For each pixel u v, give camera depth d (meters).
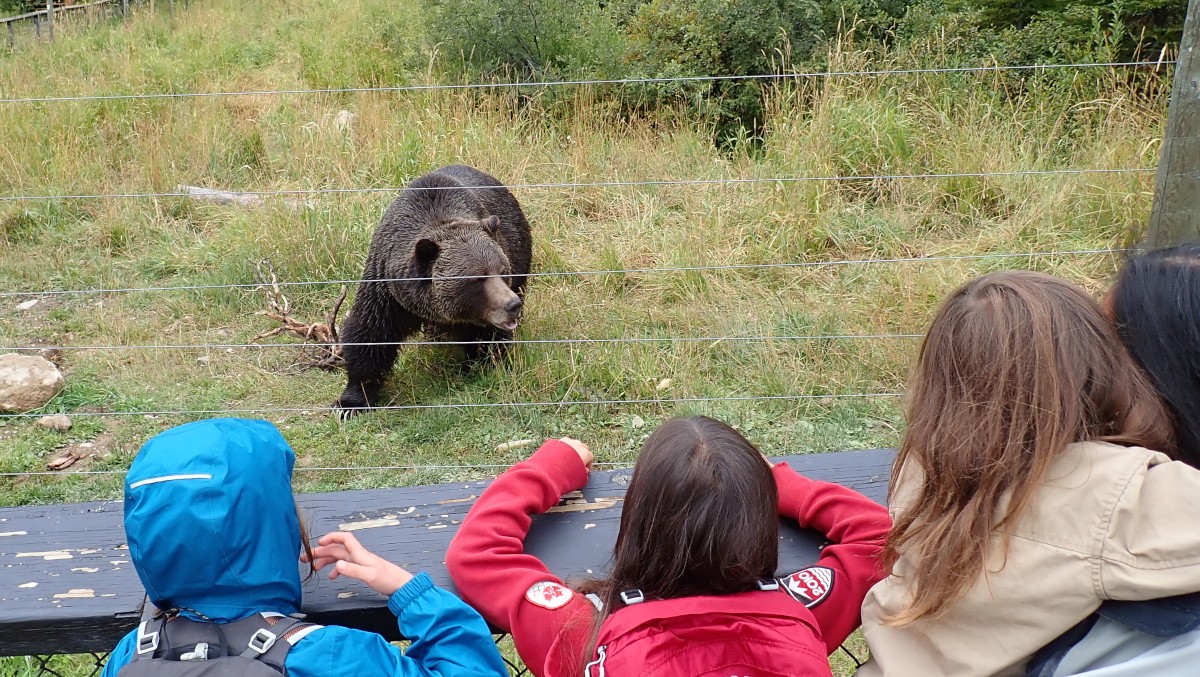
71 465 4.77
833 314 5.60
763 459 1.85
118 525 2.40
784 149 7.76
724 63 10.15
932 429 1.74
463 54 10.71
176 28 14.35
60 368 5.64
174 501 1.70
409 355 5.97
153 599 1.80
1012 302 1.69
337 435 5.02
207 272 6.77
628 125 9.20
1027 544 1.57
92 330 6.08
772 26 9.68
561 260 6.67
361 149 8.34
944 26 9.22
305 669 1.73
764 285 6.20
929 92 8.20
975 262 6.12
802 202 6.98
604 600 1.85
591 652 1.78
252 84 11.48
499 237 5.74
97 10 15.06
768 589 1.80
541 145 8.51
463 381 5.58
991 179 7.09
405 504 2.47
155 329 6.09
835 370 5.17
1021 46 8.84
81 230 7.41
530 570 1.99
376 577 1.99
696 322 5.77
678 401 4.89
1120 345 1.68
